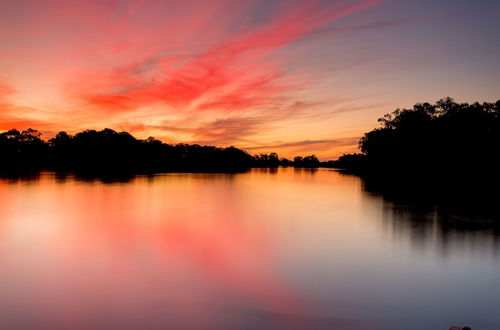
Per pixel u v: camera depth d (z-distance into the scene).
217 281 15.41
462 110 81.12
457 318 12.13
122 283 15.01
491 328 11.48
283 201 46.03
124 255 19.25
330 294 14.09
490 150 73.50
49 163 175.62
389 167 118.69
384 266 17.70
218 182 85.75
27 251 19.83
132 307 12.67
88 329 11.14
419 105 98.38
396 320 11.92
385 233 25.53
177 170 171.38
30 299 13.26
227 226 28.06
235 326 11.42
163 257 18.92
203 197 49.84
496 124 74.88
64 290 14.20
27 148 173.00
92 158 183.12
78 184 66.62
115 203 40.97
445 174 85.75
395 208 39.19
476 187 65.50
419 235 24.97
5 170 126.69
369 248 21.22
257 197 51.09
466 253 20.20
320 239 23.67
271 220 31.05
